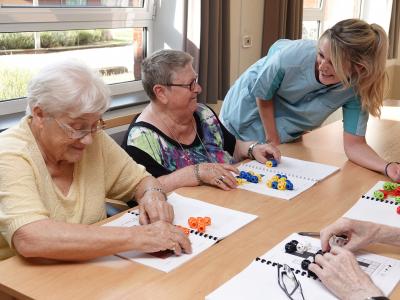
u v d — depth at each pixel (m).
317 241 1.28
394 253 1.22
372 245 1.26
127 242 1.18
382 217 1.46
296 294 1.03
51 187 1.35
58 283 1.08
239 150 2.10
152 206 1.43
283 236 1.33
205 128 2.04
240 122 2.33
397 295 1.04
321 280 1.06
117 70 2.95
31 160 1.29
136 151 1.77
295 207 1.53
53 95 1.23
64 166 1.42
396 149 2.26
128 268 1.15
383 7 5.30
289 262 1.17
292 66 2.03
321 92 2.09
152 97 1.86
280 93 2.18
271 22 3.47
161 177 1.73
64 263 1.17
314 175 1.83
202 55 2.75
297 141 2.32
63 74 1.23
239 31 3.38
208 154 1.99
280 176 1.77
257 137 2.33
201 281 1.10
